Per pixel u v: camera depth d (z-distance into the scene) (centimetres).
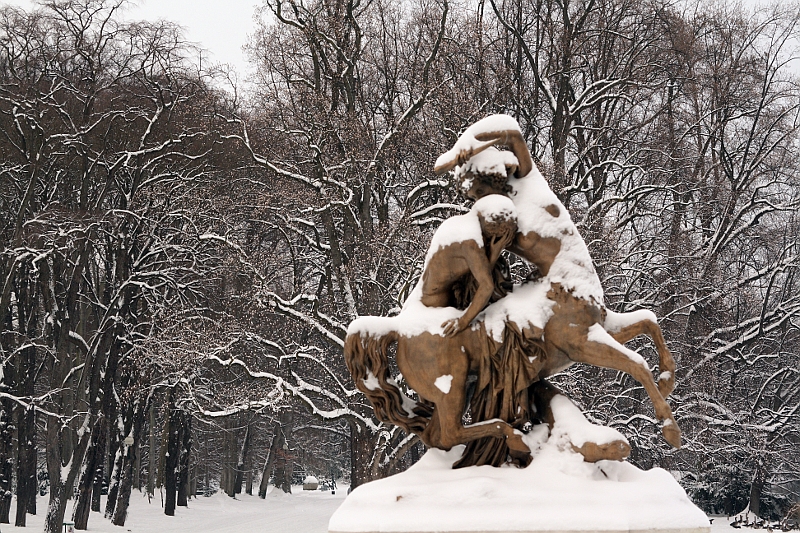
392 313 1909
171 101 2561
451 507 536
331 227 2272
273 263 2202
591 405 1936
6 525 2725
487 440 602
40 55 2578
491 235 605
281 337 2361
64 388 2548
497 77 2308
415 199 2208
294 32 2400
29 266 2758
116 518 2911
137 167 2553
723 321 2392
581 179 2253
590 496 530
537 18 2575
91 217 2425
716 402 2183
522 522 519
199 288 2656
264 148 2366
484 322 606
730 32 2711
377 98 2552
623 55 2548
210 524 3172
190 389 2206
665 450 2095
